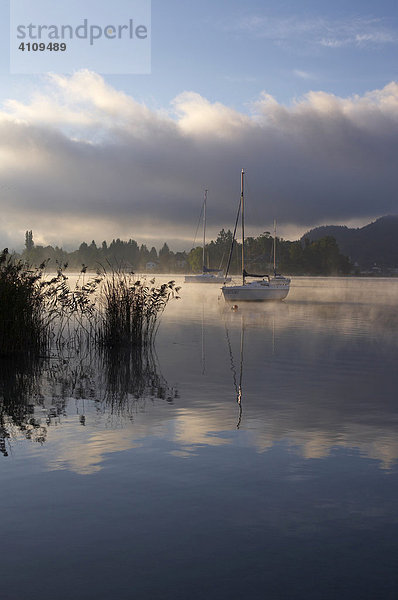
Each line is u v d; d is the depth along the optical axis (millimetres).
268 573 4598
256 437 8430
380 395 11625
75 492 6203
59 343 19156
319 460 7363
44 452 7570
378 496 6160
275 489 6344
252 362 16109
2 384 12602
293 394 11711
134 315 19516
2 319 16250
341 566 4711
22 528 5344
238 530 5340
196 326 26797
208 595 4289
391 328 26234
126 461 7238
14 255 16953
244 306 42812
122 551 4934
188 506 5867
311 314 35062
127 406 10469
